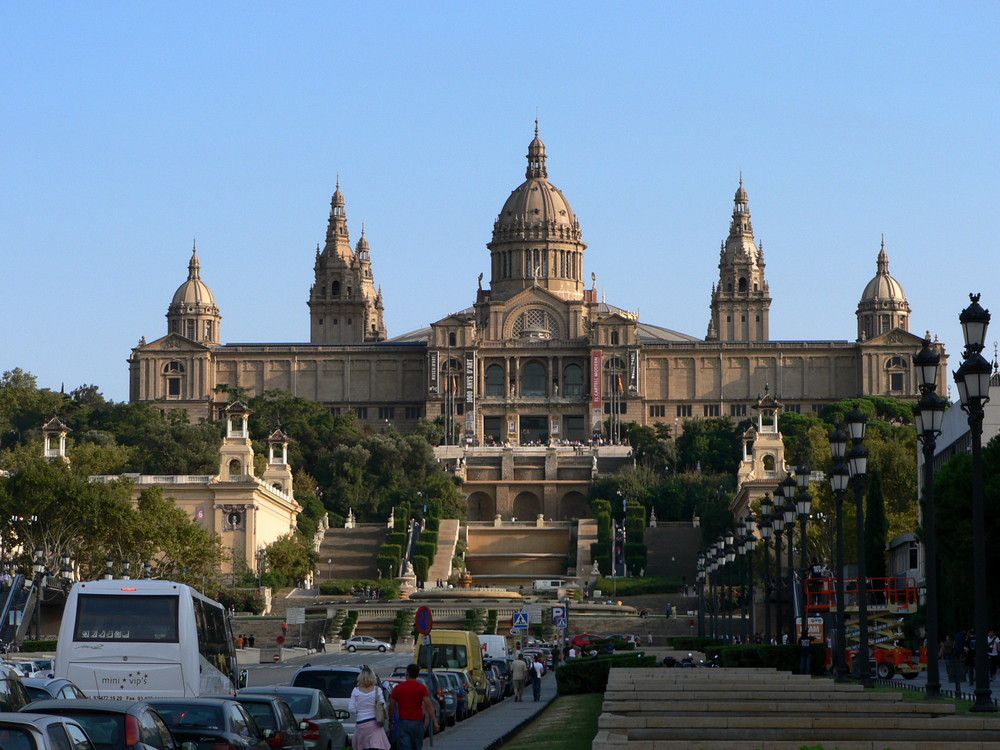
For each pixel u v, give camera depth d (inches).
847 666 2942.9
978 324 2059.5
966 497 3759.8
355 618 7057.1
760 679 2468.0
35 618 5565.9
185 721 1619.1
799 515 3442.4
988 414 4559.5
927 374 2199.8
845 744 1504.7
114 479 6476.4
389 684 2600.9
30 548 5895.7
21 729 1248.8
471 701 3166.8
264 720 1795.0
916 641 4365.2
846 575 5620.1
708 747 1470.2
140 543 6058.1
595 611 7416.3
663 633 6914.4
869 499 5634.8
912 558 5433.1
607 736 1494.8
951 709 1840.6
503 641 4571.9
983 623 1978.3
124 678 2215.8
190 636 2237.9
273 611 7819.9
